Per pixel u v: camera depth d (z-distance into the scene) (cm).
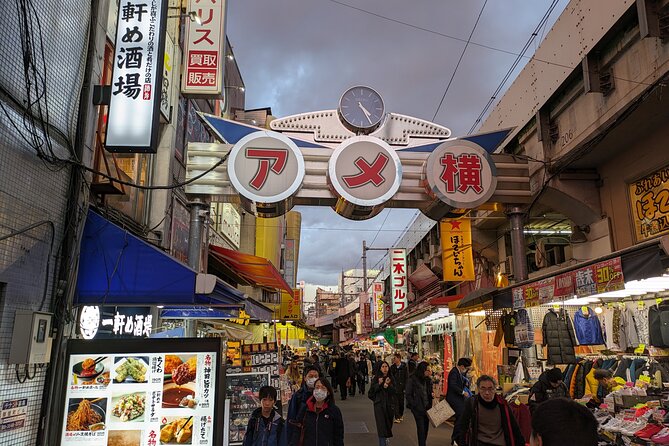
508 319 1114
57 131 606
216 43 1097
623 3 807
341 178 1056
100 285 633
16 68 533
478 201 1075
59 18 620
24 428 537
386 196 1059
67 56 641
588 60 908
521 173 1158
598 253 1054
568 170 1075
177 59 1190
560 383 757
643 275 528
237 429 781
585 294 642
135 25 727
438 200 1072
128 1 735
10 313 515
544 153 1107
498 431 500
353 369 2225
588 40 921
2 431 500
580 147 976
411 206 1154
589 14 919
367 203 1049
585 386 889
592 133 940
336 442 606
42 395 571
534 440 204
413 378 951
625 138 933
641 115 840
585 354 1034
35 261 559
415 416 934
